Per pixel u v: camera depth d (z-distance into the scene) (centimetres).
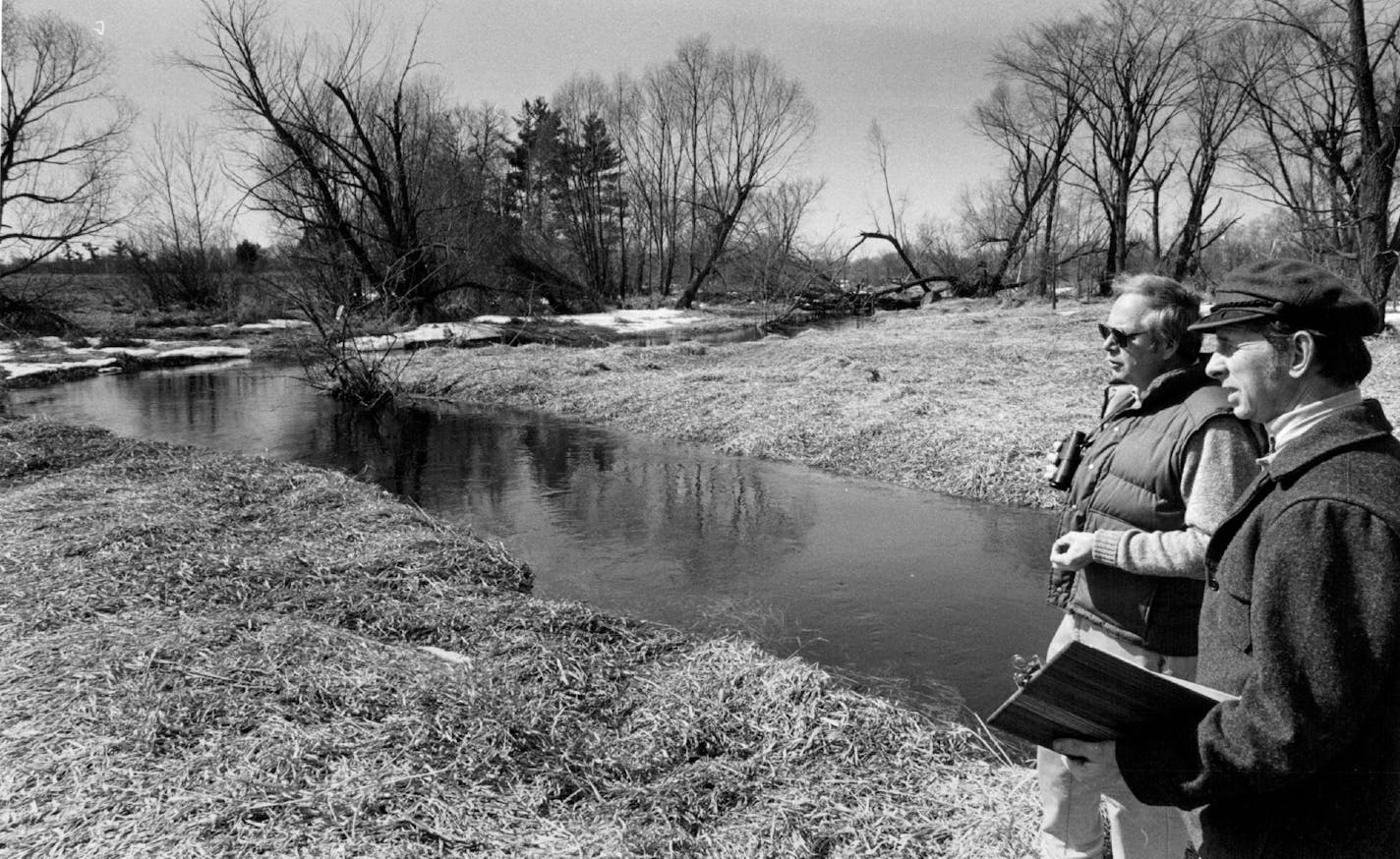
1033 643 524
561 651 461
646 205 4872
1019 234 3800
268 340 2531
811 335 2275
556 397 1481
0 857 293
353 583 561
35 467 872
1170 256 3606
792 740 381
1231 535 178
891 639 532
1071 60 3556
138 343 2430
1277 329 166
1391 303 2083
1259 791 153
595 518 810
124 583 530
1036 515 788
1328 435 158
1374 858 149
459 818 321
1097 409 1088
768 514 807
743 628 549
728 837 319
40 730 364
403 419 1380
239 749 352
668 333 2775
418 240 2602
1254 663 157
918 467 928
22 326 2508
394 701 394
